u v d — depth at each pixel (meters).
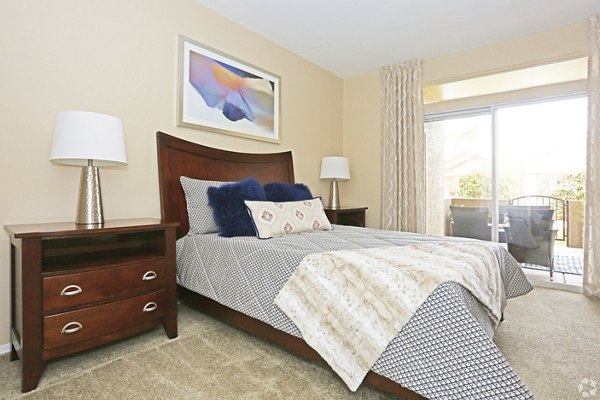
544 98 3.58
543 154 3.61
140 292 1.86
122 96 2.28
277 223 2.33
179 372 1.61
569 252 3.52
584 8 2.80
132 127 2.33
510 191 3.79
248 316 1.92
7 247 1.81
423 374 1.23
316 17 2.98
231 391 1.46
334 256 1.59
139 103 2.37
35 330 1.50
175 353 1.81
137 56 2.36
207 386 1.50
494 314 1.50
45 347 1.53
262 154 3.32
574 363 1.73
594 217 2.92
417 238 2.28
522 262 3.69
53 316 1.55
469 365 1.15
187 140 2.69
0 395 1.42
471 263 1.54
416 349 1.25
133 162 2.35
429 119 4.29
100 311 1.70
